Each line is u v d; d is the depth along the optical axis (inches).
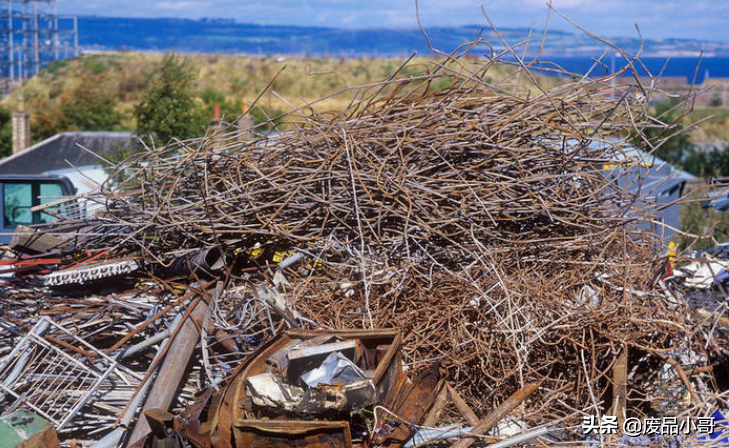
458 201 217.0
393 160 227.0
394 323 205.0
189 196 237.5
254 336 205.0
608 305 198.4
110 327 214.2
